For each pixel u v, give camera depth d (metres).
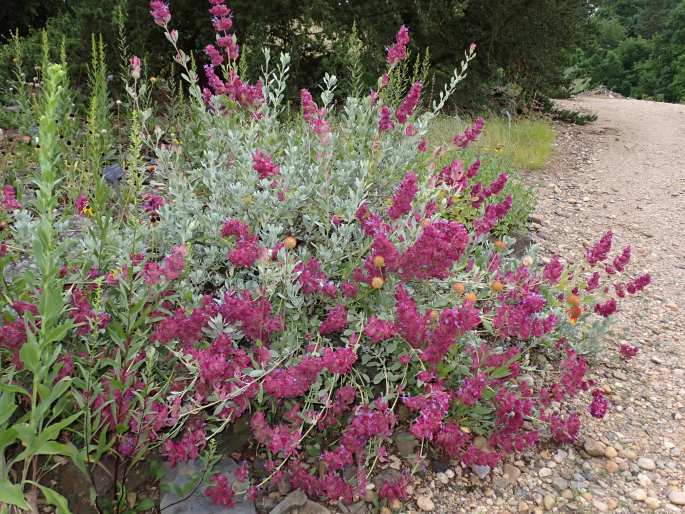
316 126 3.37
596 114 14.73
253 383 2.40
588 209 6.73
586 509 2.55
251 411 2.59
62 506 1.93
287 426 2.44
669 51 58.09
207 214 3.32
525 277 3.35
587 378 3.48
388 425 2.47
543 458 2.84
